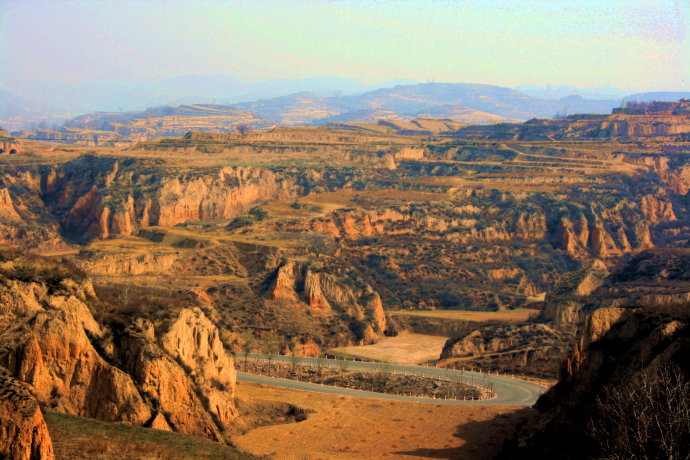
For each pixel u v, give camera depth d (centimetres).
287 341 15550
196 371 9219
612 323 9344
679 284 16562
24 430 5416
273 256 18662
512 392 12044
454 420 10469
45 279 8188
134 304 9169
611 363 8712
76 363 7588
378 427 10131
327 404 11019
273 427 9788
